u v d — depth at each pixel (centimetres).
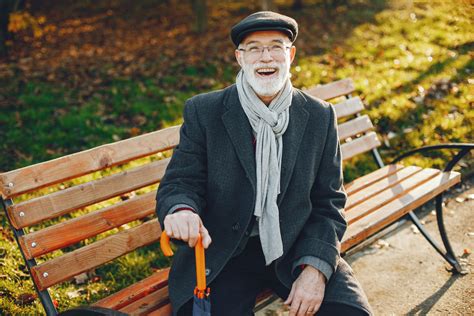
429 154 427
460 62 592
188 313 209
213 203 221
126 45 802
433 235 348
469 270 311
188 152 218
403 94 520
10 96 551
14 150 433
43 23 979
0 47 727
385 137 452
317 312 211
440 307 281
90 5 1121
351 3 925
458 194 393
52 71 646
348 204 288
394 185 310
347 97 353
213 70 630
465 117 477
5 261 303
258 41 210
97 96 553
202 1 829
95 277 304
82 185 232
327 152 229
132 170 251
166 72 630
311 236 218
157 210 205
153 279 238
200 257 189
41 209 217
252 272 226
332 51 679
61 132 467
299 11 930
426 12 786
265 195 212
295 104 225
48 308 211
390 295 293
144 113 509
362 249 337
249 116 215
